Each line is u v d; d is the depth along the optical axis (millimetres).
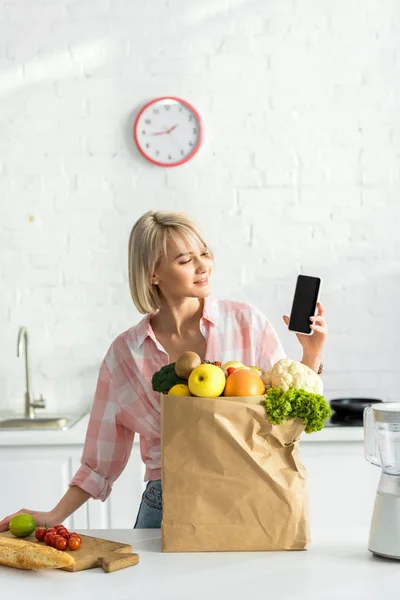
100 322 3473
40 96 3434
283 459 1451
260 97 3420
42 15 3414
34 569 1408
